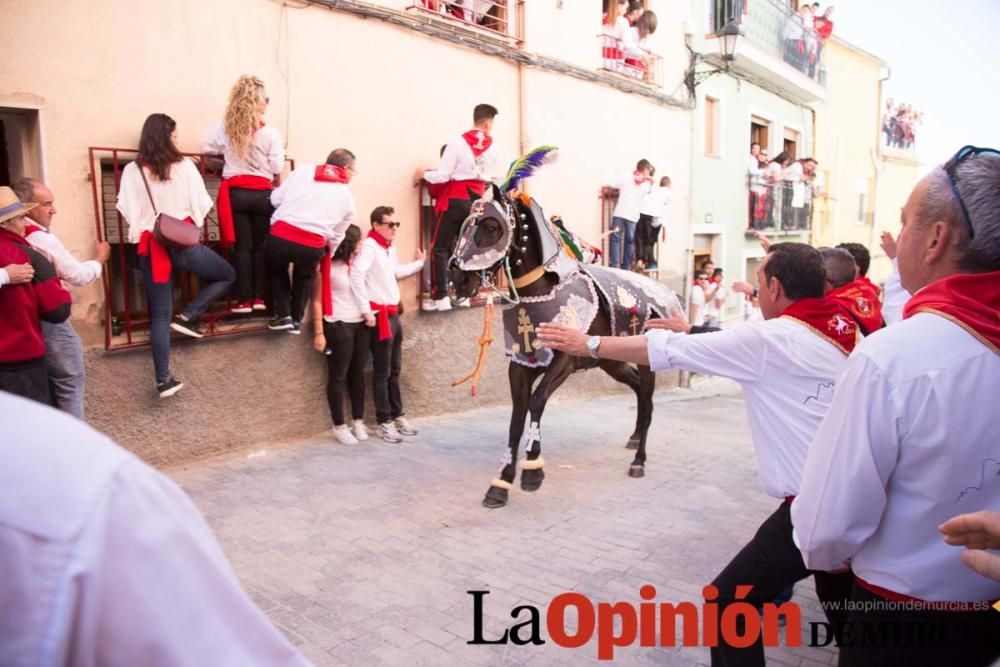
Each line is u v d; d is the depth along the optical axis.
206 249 5.20
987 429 1.55
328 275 5.98
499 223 4.85
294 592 3.78
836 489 1.69
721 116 13.75
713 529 4.80
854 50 20.67
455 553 4.30
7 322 3.91
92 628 0.76
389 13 6.86
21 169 4.87
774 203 16.20
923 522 1.63
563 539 4.56
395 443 6.52
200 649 0.81
